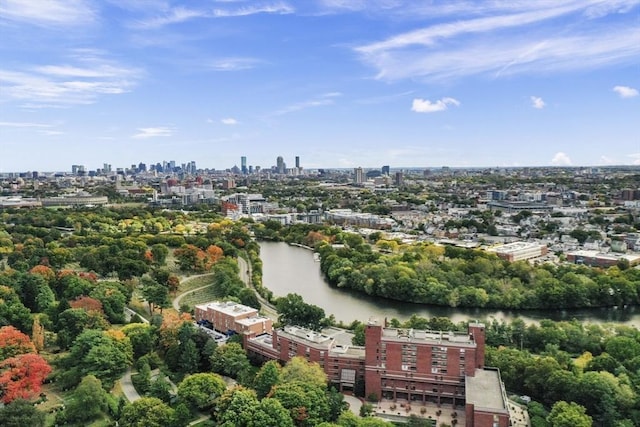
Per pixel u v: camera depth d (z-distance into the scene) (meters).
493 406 197.12
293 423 193.00
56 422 199.00
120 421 191.62
